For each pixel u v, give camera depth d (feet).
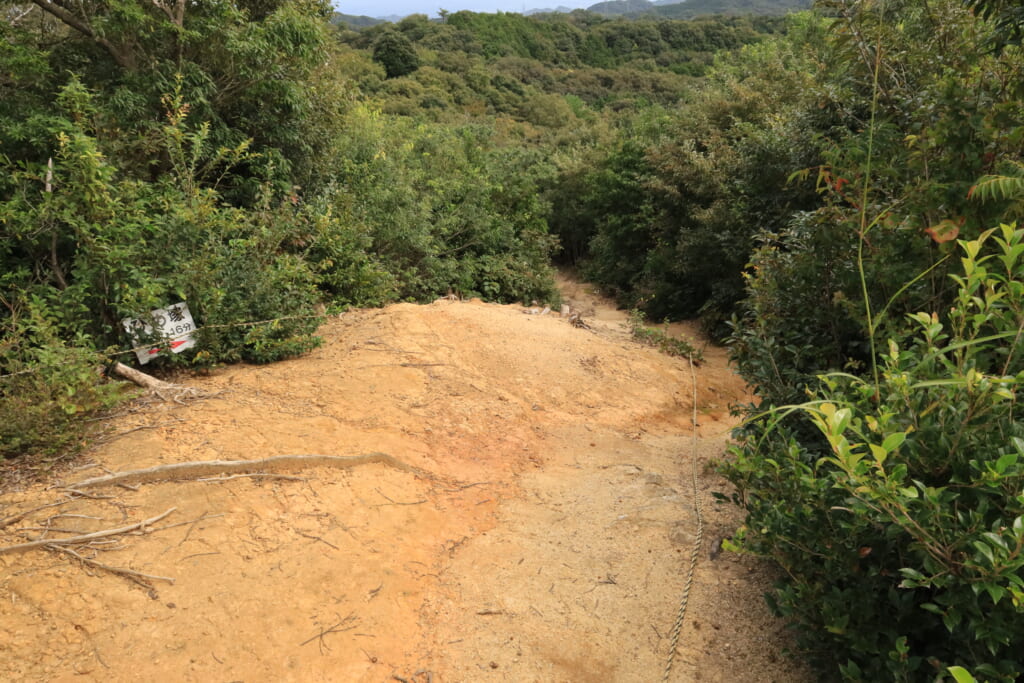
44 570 10.02
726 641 10.62
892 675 7.68
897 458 7.39
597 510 14.74
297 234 25.55
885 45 13.23
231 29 27.63
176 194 21.13
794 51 67.41
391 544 12.44
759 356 13.96
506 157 54.65
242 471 12.97
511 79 183.93
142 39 27.09
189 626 9.67
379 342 22.35
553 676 10.05
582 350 25.89
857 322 12.01
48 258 18.97
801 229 15.97
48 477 12.06
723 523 13.82
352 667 9.80
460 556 12.87
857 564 8.07
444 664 10.18
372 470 14.47
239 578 10.61
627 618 11.27
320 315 24.75
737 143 42.39
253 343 19.95
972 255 7.29
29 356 14.80
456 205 45.55
